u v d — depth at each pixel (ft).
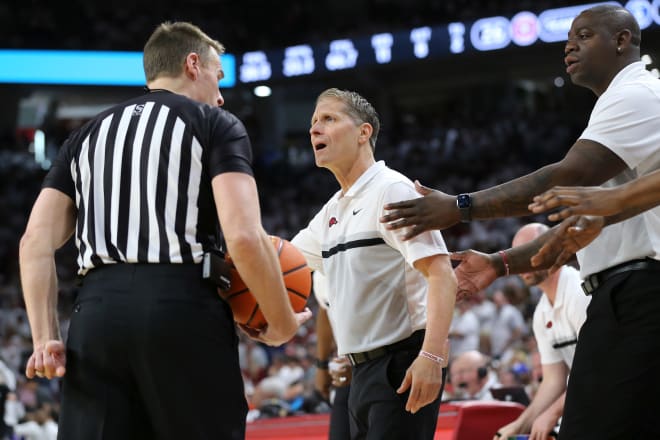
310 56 121.39
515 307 65.41
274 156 145.59
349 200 18.95
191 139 14.83
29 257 15.14
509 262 19.12
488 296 67.56
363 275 18.54
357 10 135.33
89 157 15.28
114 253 14.49
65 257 108.99
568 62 18.39
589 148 16.25
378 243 18.52
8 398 51.60
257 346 71.61
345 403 22.52
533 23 107.76
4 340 82.79
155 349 13.93
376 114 19.70
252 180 14.70
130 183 14.73
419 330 18.51
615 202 14.05
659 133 16.33
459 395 33.50
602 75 18.03
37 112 163.12
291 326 15.01
